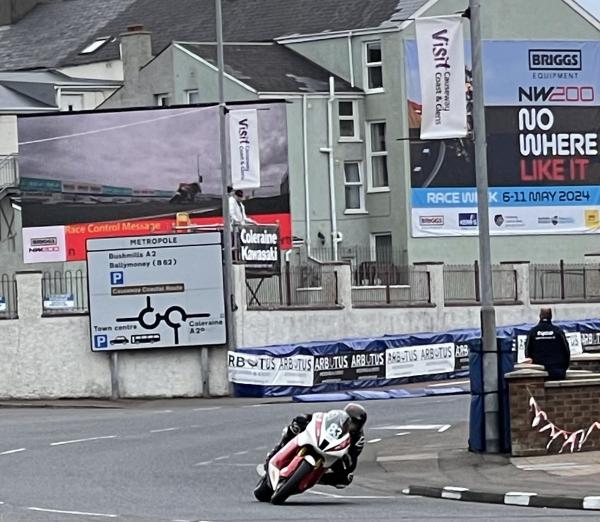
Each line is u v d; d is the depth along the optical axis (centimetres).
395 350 3975
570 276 5009
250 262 4038
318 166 5838
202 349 3834
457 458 2214
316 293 4178
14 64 7744
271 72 5931
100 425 3038
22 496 1867
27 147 5825
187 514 1648
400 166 5900
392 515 1617
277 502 1750
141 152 5734
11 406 3747
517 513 1631
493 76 6047
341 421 1736
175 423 3036
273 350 3775
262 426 2914
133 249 3838
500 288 4703
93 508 1722
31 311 3900
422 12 5912
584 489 1802
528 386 2144
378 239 5991
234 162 4528
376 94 5959
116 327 3844
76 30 7750
